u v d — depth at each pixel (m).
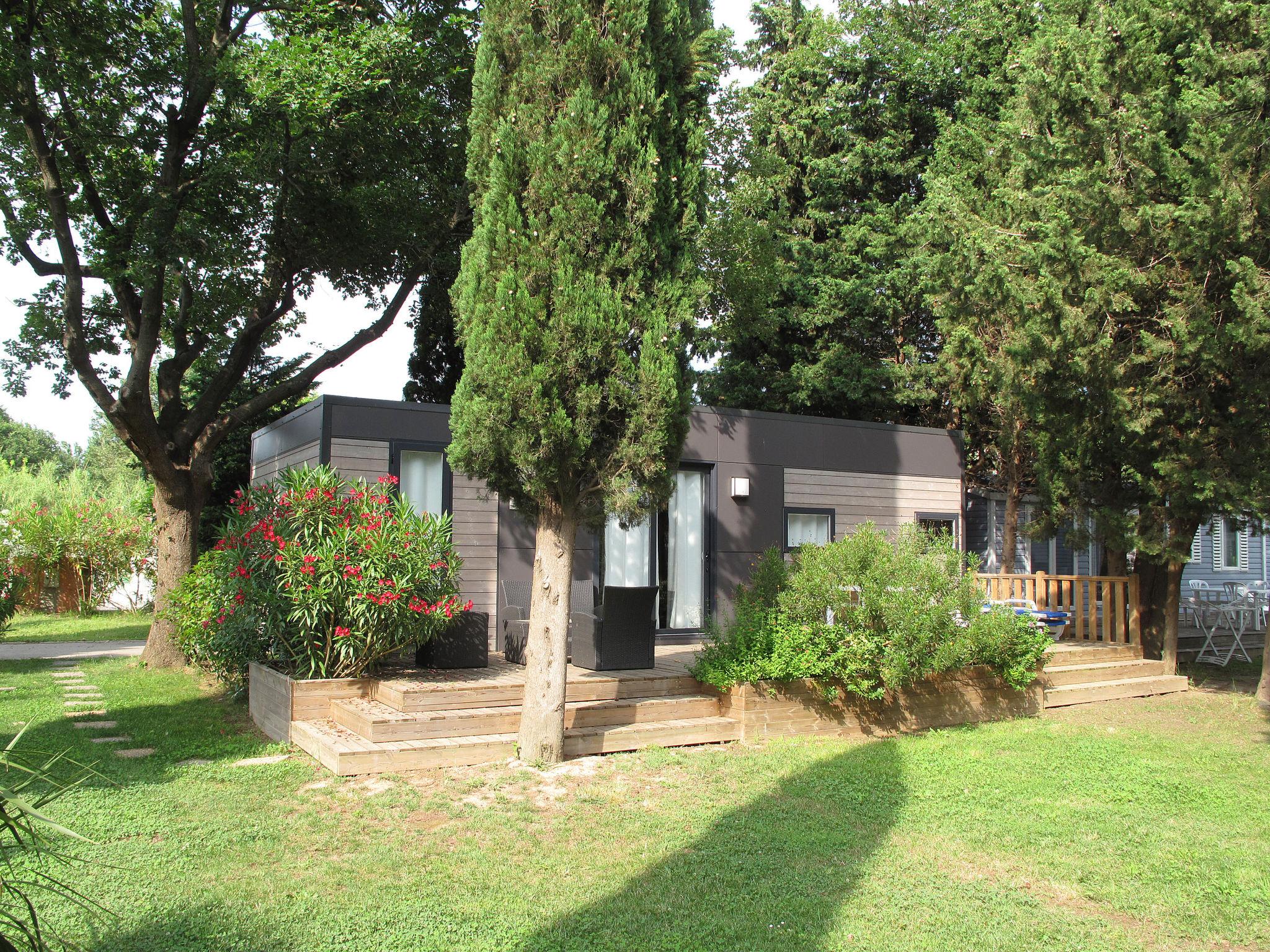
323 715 7.48
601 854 4.91
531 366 6.16
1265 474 9.72
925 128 20.45
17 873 4.29
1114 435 10.84
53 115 11.64
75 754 6.76
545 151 6.25
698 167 6.86
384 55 11.26
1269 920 4.35
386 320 13.82
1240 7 9.48
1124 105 9.98
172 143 11.57
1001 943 3.99
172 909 4.02
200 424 12.27
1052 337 10.38
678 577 11.73
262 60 10.67
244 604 8.10
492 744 6.68
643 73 6.44
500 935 3.88
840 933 4.04
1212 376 10.16
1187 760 7.59
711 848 5.04
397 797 5.73
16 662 12.04
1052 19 11.66
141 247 10.53
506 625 9.38
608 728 7.25
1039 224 10.59
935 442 13.85
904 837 5.39
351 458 9.77
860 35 21.00
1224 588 17.67
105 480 43.16
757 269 17.81
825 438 12.84
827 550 8.23
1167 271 10.14
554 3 6.38
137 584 20.78
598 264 6.38
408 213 13.20
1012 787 6.54
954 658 8.27
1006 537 16.62
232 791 5.83
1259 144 9.15
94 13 11.05
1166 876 4.88
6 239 12.10
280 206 11.98
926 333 20.47
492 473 6.54
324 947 3.71
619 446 6.45
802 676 7.72
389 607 7.53
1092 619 11.94
